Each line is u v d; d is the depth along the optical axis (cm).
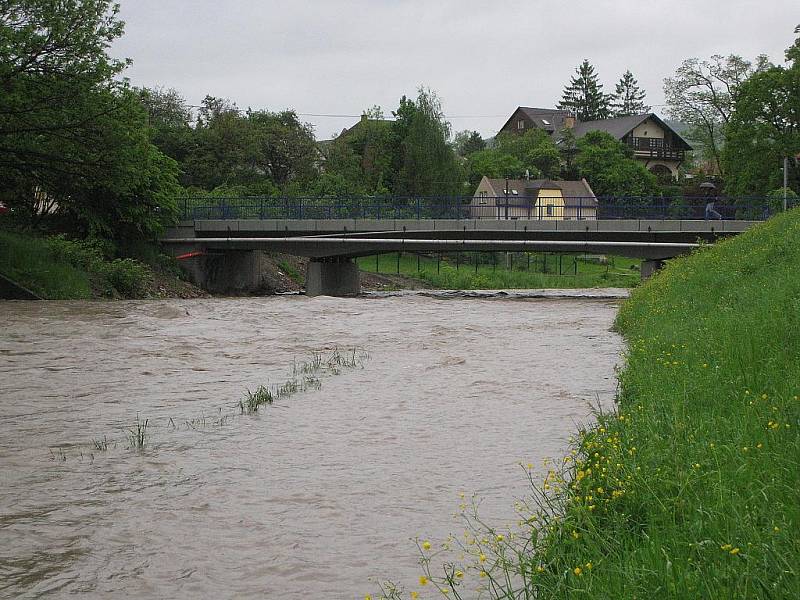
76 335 2375
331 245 5359
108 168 4272
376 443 1102
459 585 639
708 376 1035
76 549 738
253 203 5888
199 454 1054
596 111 17112
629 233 5247
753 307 1441
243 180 9619
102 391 1507
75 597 642
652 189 10881
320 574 677
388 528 775
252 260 5788
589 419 1211
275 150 10256
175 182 5378
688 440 771
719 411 876
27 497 880
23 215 4878
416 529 770
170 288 4900
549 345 2167
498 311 3475
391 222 5316
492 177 11394
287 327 2703
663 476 680
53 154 4194
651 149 12825
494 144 13575
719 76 9212
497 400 1388
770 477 623
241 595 643
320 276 5447
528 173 10775
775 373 944
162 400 1420
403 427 1194
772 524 529
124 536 767
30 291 3741
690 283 2333
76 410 1335
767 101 7456
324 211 5444
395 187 10419
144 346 2158
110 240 4947
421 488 897
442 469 969
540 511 774
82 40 3900
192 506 848
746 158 7600
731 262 2358
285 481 934
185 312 3209
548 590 541
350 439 1126
